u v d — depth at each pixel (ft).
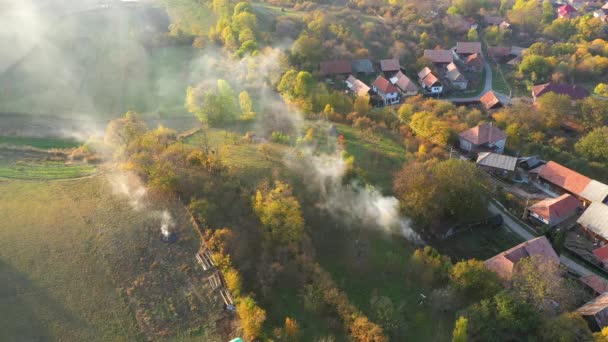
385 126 358.23
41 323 168.25
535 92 471.62
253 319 167.63
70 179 239.30
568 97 409.08
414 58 548.72
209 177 234.17
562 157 345.92
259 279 193.36
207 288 184.85
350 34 553.64
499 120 393.91
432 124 353.72
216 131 313.94
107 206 217.15
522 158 343.26
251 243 207.72
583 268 254.47
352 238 239.30
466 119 392.88
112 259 191.93
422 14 634.02
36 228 203.21
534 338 184.55
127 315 173.99
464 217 266.16
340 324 183.93
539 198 309.83
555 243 255.09
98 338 166.30
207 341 168.25
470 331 187.21
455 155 345.31
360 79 493.77
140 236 202.18
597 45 568.82
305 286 194.18
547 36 639.35
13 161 261.24
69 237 199.62
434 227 261.65
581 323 184.03
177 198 220.84
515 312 186.60
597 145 344.28
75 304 175.42
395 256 229.86
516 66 554.05
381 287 214.48
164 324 172.45
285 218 209.05
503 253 231.09
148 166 233.76
